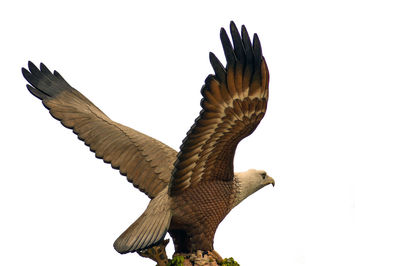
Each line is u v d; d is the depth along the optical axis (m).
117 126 14.05
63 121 14.05
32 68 14.41
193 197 12.93
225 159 12.88
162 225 12.62
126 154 13.83
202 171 12.82
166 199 12.87
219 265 13.22
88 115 14.12
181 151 12.34
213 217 13.11
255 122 12.62
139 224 12.76
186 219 12.94
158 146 13.90
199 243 13.09
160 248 13.23
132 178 13.74
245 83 12.17
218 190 13.07
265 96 12.41
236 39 11.98
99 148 13.88
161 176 13.69
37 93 14.28
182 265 13.05
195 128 12.22
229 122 12.42
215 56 11.92
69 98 14.34
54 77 14.48
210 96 12.08
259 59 12.11
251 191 13.49
